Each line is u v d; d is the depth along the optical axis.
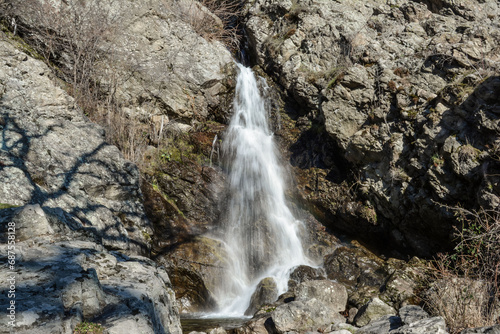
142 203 7.27
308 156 9.65
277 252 8.51
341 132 8.81
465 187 7.02
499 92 6.71
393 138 8.08
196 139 9.94
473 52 7.89
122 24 9.62
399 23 9.85
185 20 10.87
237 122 10.55
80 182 6.36
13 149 5.96
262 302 6.94
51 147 6.44
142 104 9.95
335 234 9.04
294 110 10.56
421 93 8.02
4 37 8.00
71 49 8.79
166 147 9.62
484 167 6.62
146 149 9.38
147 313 3.08
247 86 10.92
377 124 8.44
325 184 9.16
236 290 7.79
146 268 3.96
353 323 5.70
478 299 5.03
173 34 10.41
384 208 8.39
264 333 5.51
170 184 8.96
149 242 6.94
